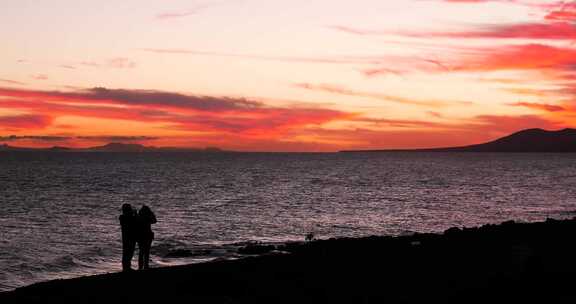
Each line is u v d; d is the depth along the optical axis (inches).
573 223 1417.3
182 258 1247.5
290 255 909.2
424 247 1009.5
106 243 1560.0
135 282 663.8
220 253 1301.7
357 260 852.6
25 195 3198.8
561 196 3376.0
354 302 600.1
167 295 604.4
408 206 2706.7
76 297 592.7
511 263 815.1
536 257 812.6
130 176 5378.9
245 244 1488.7
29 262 1252.5
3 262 1252.5
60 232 1786.4
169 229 1873.8
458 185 4249.5
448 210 2559.1
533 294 629.9
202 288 637.9
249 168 7549.2
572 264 800.9
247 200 2982.3
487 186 4163.4
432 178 5187.0
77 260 1274.6
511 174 6023.6
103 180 4712.1
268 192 3533.5
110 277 692.1
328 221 2122.3
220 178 5132.9
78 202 2815.0
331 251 979.3
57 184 4170.8
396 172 6451.8
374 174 5959.6
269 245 1359.5
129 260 738.2
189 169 7121.1
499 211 2554.1
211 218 2193.7
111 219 2150.6
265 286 657.6
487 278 709.9
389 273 753.6
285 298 606.5
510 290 645.3
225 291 629.6
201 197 3169.3
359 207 2640.3
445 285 685.3
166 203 2810.0
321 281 695.1
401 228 1966.0
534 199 3171.8
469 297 622.2
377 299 611.8
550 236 1170.6
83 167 7588.6
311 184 4320.9
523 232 1245.7
